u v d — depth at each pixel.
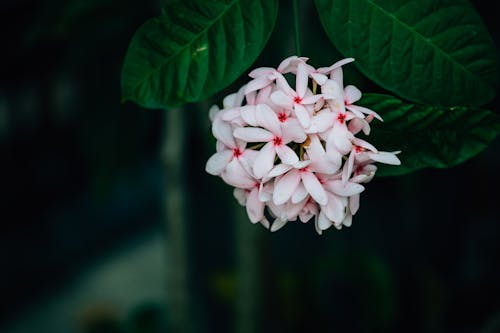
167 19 0.55
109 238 2.71
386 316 1.58
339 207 0.54
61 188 2.59
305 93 0.53
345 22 0.54
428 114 0.55
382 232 1.83
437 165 0.56
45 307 2.26
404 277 1.73
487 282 1.80
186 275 1.18
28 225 2.46
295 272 1.84
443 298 1.77
